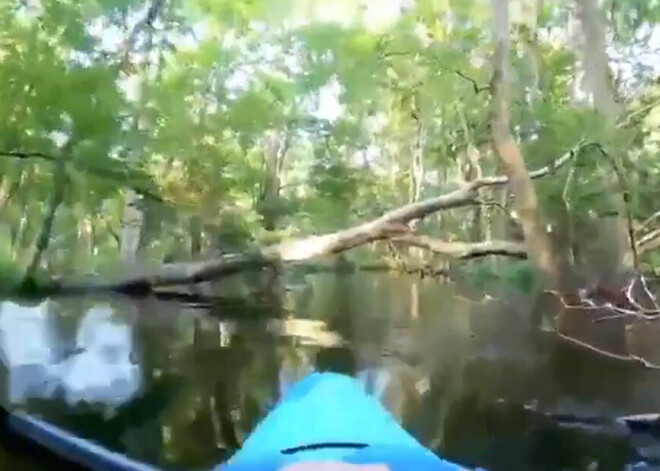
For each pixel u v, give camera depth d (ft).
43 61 37.42
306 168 53.78
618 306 28.91
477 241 43.73
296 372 23.94
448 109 49.29
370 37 45.75
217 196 47.55
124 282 37.32
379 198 55.67
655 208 33.86
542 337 29.27
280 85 48.49
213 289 38.81
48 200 42.27
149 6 42.52
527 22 40.86
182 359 25.68
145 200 45.11
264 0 46.29
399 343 29.07
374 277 46.85
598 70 35.29
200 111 46.37
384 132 55.26
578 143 33.37
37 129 38.22
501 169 33.88
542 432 17.42
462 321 33.58
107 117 38.65
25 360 24.71
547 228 33.37
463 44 43.39
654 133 36.19
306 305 39.27
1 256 44.14
